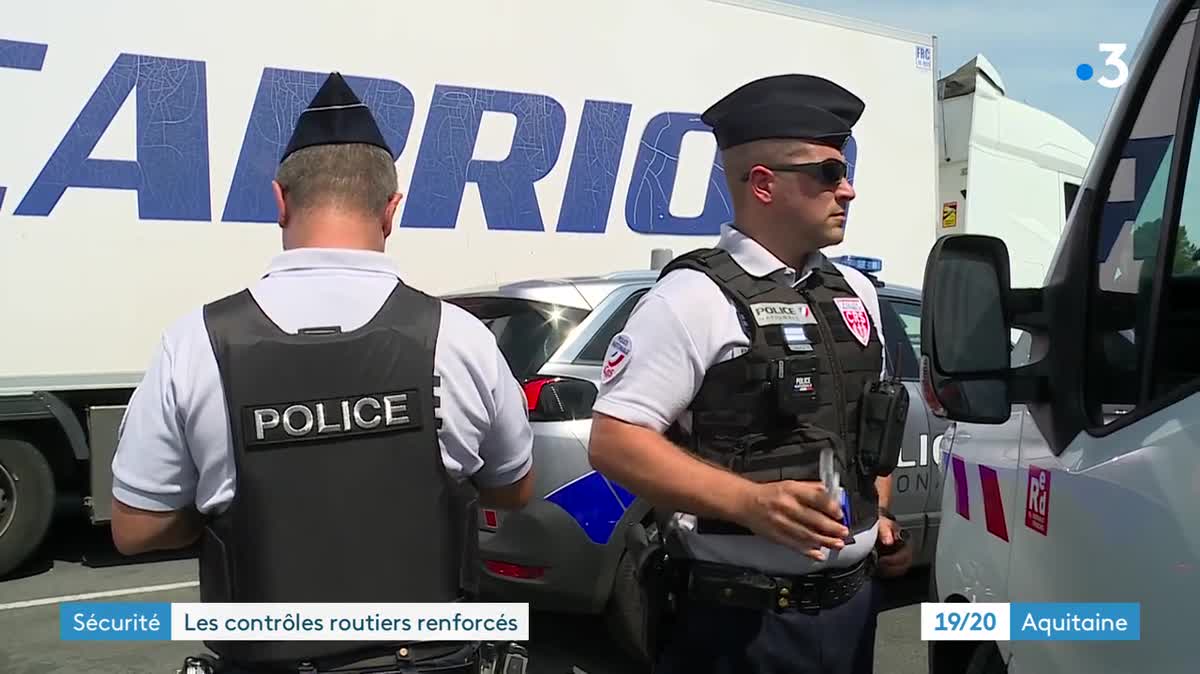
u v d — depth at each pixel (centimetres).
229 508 147
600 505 364
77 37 500
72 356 504
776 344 173
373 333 151
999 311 182
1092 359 175
